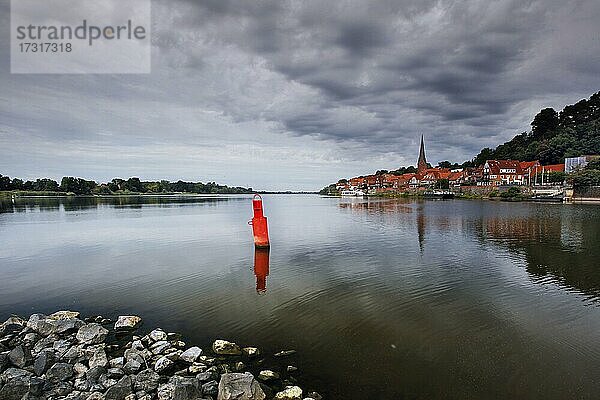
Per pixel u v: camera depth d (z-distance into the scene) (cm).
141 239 2983
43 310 1328
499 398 776
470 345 1000
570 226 3562
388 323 1151
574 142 13300
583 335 1051
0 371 883
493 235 2997
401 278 1653
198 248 2516
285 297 1409
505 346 992
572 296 1388
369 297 1393
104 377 852
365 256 2152
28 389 784
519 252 2247
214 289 1523
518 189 10638
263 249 2420
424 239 2811
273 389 812
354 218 4859
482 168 14400
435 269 1816
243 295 1441
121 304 1365
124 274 1792
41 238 3062
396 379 848
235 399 758
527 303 1313
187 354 954
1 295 1486
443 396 785
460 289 1480
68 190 16588
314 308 1288
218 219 4928
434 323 1147
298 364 920
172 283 1623
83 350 984
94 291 1524
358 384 830
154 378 841
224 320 1196
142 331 1127
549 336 1048
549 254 2175
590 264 1908
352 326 1132
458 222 4069
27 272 1848
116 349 1016
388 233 3195
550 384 819
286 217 5175
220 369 897
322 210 7125
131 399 775
